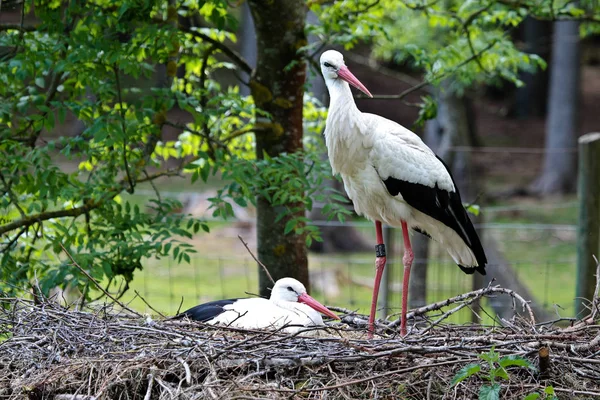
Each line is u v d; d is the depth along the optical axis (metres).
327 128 10.19
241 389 7.46
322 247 27.61
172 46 10.25
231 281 22.47
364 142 10.05
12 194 11.02
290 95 12.35
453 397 7.76
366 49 43.41
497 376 7.98
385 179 10.08
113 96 11.11
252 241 26.62
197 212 27.81
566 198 33.12
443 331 9.12
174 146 13.46
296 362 7.91
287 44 12.21
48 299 9.45
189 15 12.68
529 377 7.99
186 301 19.30
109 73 10.86
